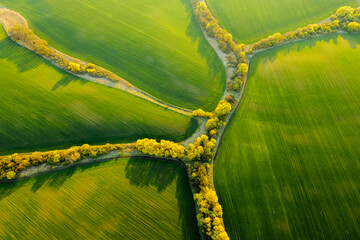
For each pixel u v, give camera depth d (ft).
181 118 251.19
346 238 188.44
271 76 284.00
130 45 311.47
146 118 249.55
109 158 222.48
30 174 212.02
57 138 235.20
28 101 255.09
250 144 232.32
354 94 266.77
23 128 238.68
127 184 210.18
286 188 209.26
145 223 194.29
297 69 289.94
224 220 194.08
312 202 203.00
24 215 196.44
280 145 232.12
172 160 220.84
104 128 241.76
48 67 281.95
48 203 201.16
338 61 296.92
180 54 306.35
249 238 187.73
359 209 199.41
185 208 199.11
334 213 198.08
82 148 219.00
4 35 309.01
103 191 207.00
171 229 191.72
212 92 272.51
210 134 229.45
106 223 194.29
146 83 277.85
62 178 211.61
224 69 291.58
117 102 259.19
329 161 222.89
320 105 259.19
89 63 286.46
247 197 204.33
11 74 274.77
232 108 255.09
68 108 252.01
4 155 225.15
